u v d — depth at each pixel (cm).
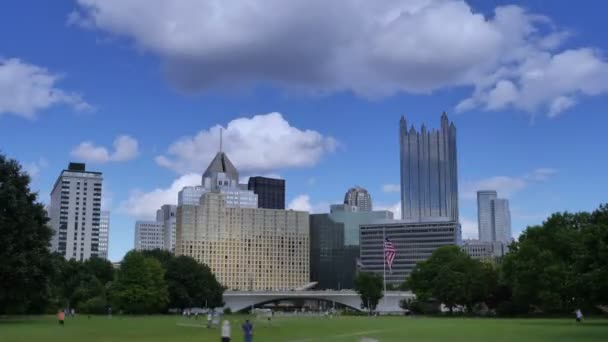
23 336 6556
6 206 9531
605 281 8044
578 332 7456
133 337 6588
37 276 9706
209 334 7219
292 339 6341
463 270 16312
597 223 9000
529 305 14500
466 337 6625
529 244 12725
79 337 6500
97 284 19238
